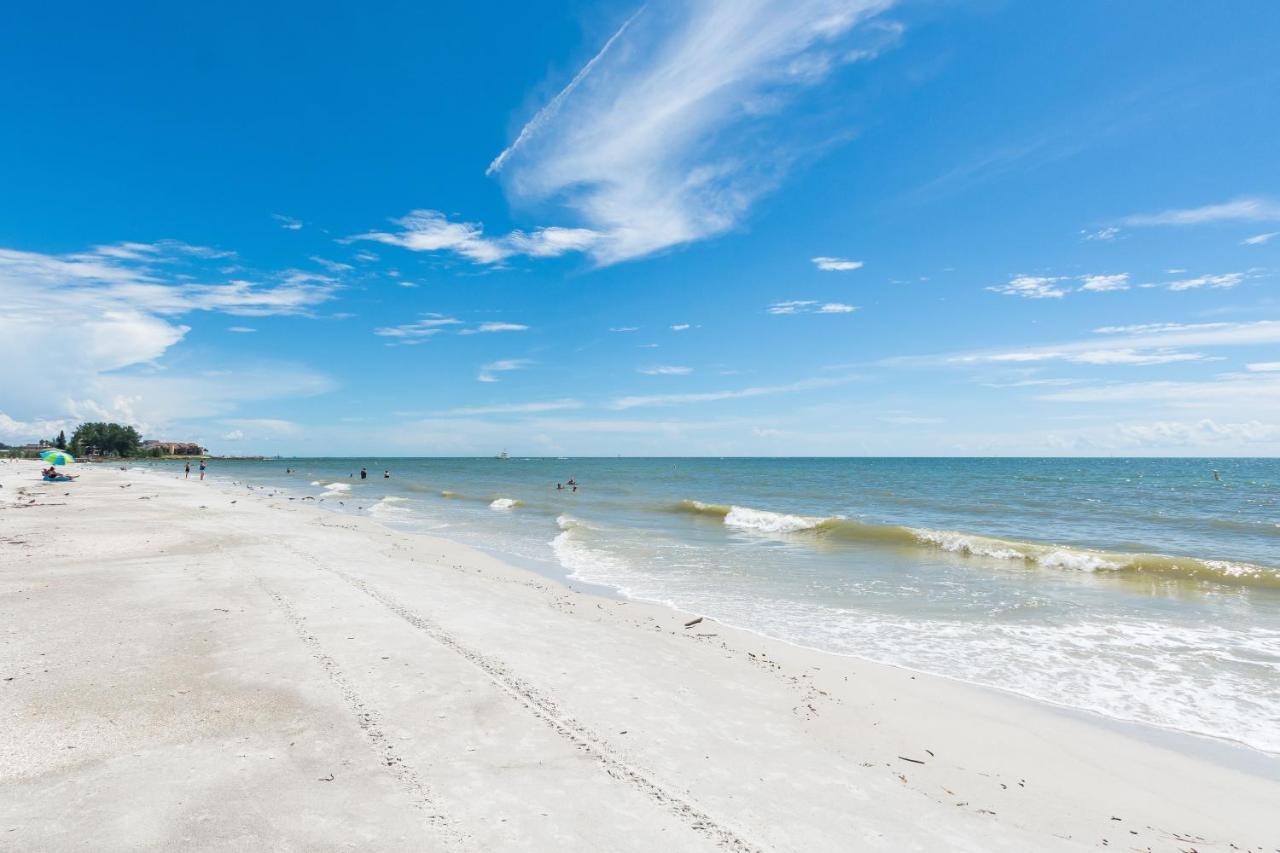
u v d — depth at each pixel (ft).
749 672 30.71
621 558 64.95
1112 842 17.85
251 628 32.58
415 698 24.39
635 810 17.47
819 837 16.85
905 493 162.81
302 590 41.16
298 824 16.03
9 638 30.55
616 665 29.91
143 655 28.40
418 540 73.36
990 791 20.52
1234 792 21.13
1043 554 60.64
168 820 16.01
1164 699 28.86
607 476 284.61
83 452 498.28
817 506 124.06
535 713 23.61
